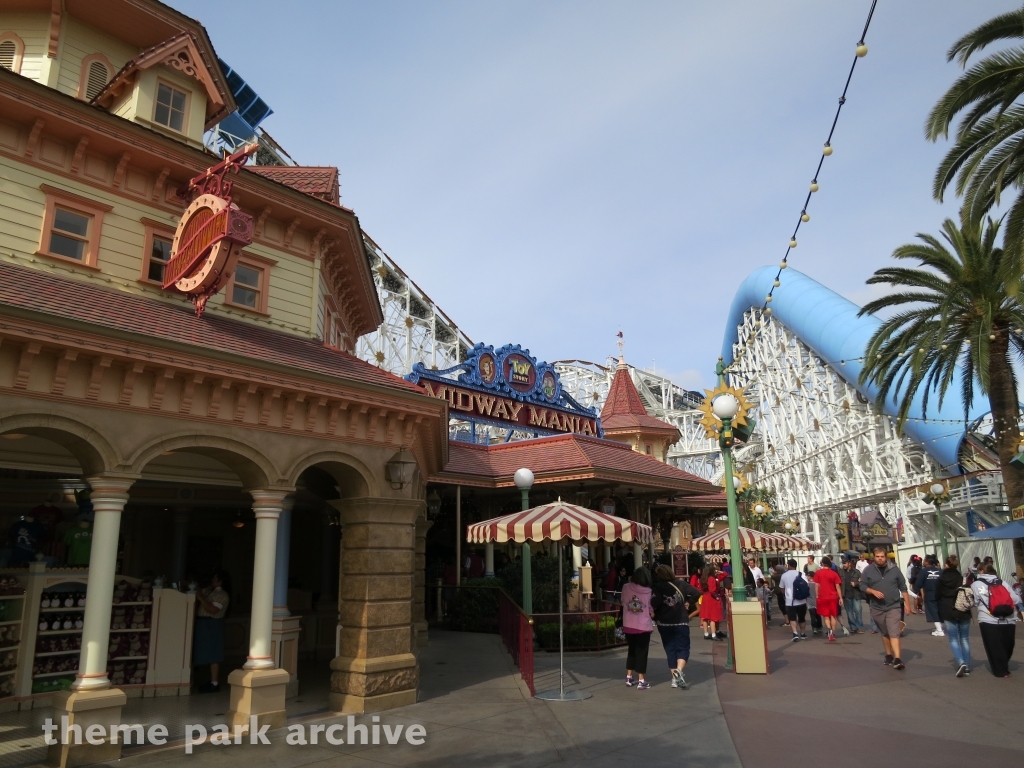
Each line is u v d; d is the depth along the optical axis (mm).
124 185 10477
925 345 21328
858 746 7160
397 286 43344
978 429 42031
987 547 32719
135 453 7727
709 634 17281
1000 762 6516
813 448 69312
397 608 9906
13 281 8172
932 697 9547
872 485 57438
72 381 7371
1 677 9328
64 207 9867
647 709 9180
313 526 17969
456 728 8344
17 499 14078
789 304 62594
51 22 11977
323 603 14688
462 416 22297
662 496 25141
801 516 74375
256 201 11711
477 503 23594
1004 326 21641
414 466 10070
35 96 9336
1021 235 14133
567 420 26016
